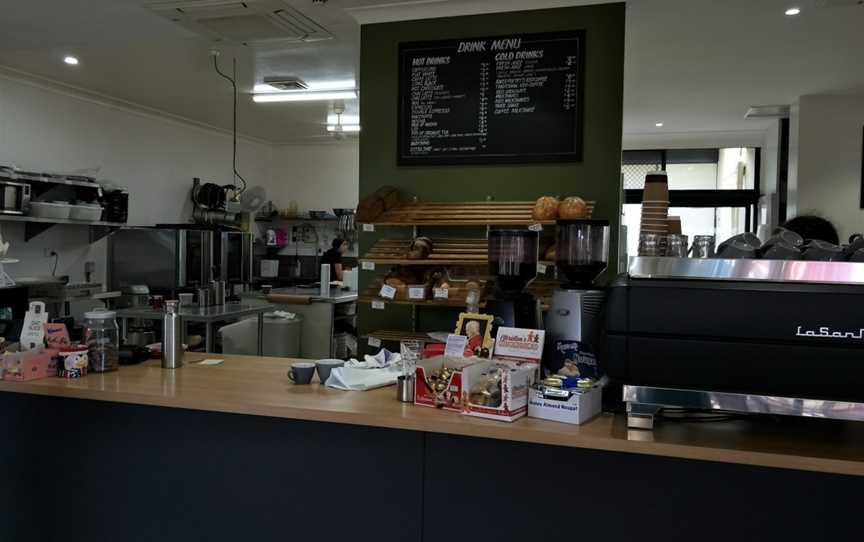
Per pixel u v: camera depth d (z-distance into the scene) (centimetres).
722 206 753
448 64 339
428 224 323
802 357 131
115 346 216
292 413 166
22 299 492
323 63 465
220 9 326
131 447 190
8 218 477
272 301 580
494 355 174
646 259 144
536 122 329
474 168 339
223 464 181
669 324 140
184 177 729
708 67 471
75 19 367
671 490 144
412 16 341
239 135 820
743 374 135
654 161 761
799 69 475
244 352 429
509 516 156
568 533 151
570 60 323
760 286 134
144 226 670
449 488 160
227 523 181
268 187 900
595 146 322
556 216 305
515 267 199
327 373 195
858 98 547
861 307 128
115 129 626
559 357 170
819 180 553
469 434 149
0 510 204
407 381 173
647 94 554
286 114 674
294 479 174
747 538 140
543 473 153
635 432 144
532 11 328
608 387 165
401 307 355
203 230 661
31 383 193
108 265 632
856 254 137
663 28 387
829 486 135
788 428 150
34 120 536
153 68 493
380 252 343
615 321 144
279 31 358
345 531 170
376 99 352
